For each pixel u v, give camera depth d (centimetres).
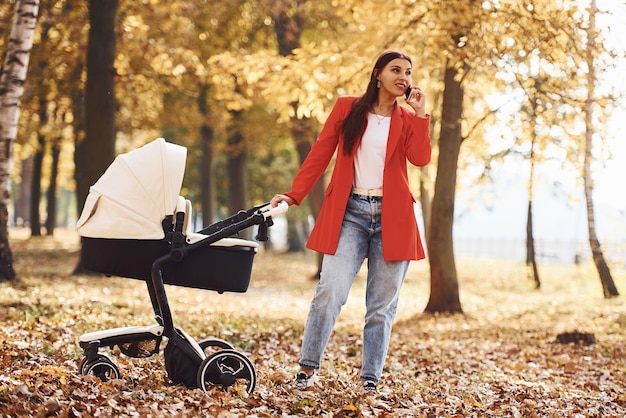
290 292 1966
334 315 486
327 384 537
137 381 498
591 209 1902
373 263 484
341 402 473
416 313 1540
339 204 478
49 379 482
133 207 439
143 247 449
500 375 754
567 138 1382
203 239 451
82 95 2277
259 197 3734
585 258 2656
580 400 625
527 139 1391
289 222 3938
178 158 450
